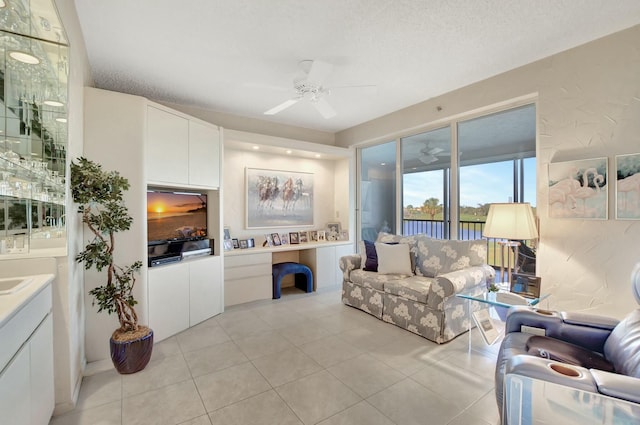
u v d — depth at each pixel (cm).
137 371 221
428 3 194
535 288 245
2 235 171
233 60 269
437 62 276
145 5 195
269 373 221
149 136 269
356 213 512
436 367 229
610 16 210
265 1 191
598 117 240
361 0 191
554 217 264
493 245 343
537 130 278
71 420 171
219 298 350
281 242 460
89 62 271
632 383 114
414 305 292
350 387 203
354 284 367
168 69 286
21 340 128
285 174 475
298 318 334
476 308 300
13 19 164
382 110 411
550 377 122
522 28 223
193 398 191
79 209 208
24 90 178
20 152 177
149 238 288
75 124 205
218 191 354
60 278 179
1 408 110
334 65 280
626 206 227
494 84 306
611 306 235
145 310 261
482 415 175
